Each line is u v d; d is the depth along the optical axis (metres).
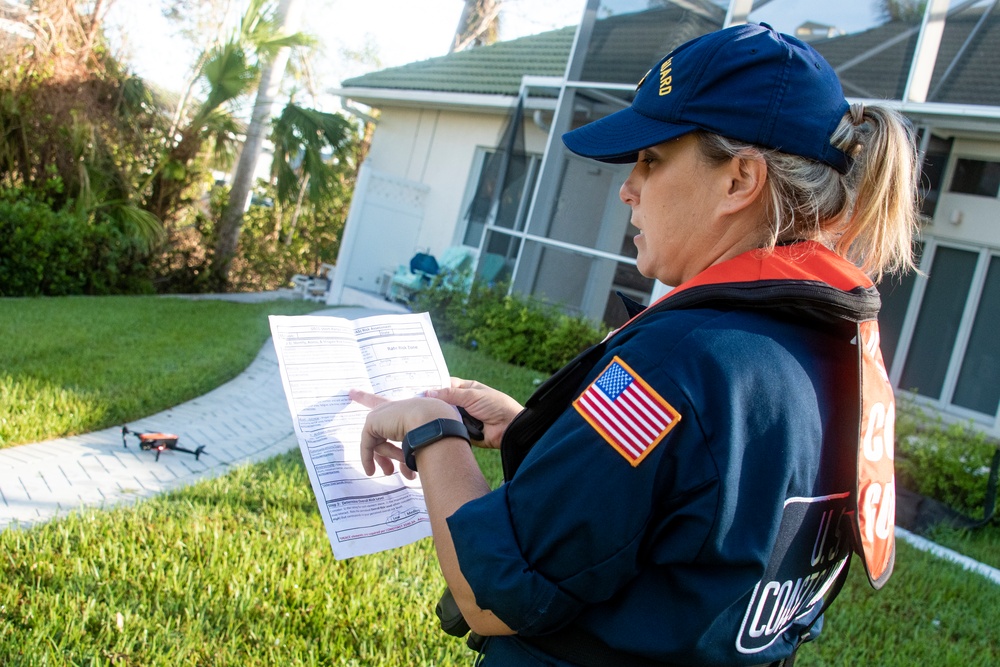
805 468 1.06
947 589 4.51
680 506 1.00
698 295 1.11
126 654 2.61
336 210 19.23
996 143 8.28
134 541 3.41
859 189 1.16
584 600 1.02
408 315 1.78
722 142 1.12
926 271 8.76
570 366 1.15
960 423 7.18
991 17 7.73
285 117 14.12
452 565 1.11
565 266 10.20
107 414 5.27
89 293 12.59
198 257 15.20
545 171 10.40
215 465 4.85
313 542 3.70
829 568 1.21
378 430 1.32
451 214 13.82
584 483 0.99
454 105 13.44
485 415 1.57
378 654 2.84
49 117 12.34
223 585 3.14
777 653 1.16
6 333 7.28
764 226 1.15
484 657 1.24
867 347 1.16
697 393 1.00
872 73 8.13
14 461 4.26
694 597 1.01
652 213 1.21
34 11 12.45
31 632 2.61
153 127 14.34
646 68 9.66
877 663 3.47
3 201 11.25
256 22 14.09
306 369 1.56
